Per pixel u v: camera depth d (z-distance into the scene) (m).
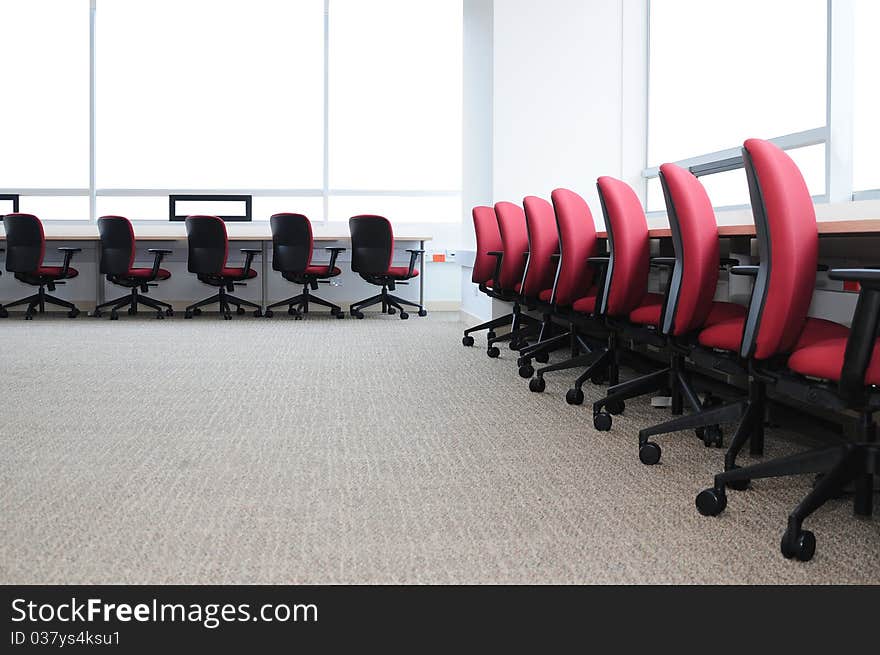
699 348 2.18
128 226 6.63
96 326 6.12
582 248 3.23
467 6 6.38
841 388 1.54
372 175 7.64
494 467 2.20
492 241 4.68
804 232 1.67
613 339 3.20
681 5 5.06
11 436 2.54
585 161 5.44
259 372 3.87
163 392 3.32
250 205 7.45
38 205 7.49
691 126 4.96
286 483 2.04
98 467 2.18
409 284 7.66
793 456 1.74
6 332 5.64
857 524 1.74
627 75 5.45
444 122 7.64
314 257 7.51
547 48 5.39
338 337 5.45
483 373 3.89
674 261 2.37
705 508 1.80
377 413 2.93
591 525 1.74
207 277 6.84
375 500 1.91
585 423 2.77
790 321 1.69
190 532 1.68
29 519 1.76
